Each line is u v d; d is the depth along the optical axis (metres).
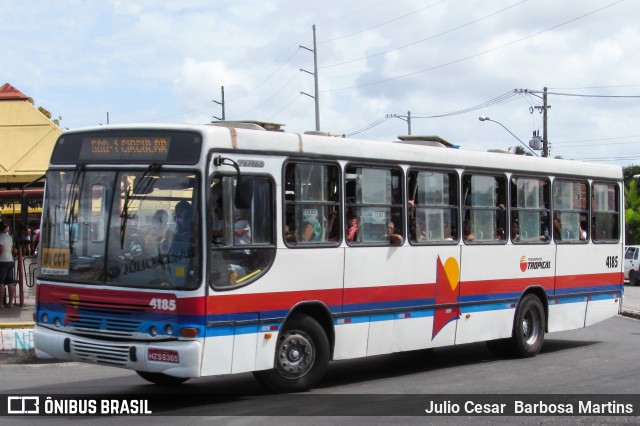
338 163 10.84
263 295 9.77
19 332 13.66
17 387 10.90
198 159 9.21
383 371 12.68
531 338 14.36
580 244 15.36
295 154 10.27
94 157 9.78
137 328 9.16
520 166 14.02
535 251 14.29
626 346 16.12
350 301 10.96
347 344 10.95
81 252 9.63
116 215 9.47
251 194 9.33
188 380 11.62
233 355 9.39
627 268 39.78
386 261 11.48
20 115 20.81
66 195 9.89
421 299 12.05
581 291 15.40
